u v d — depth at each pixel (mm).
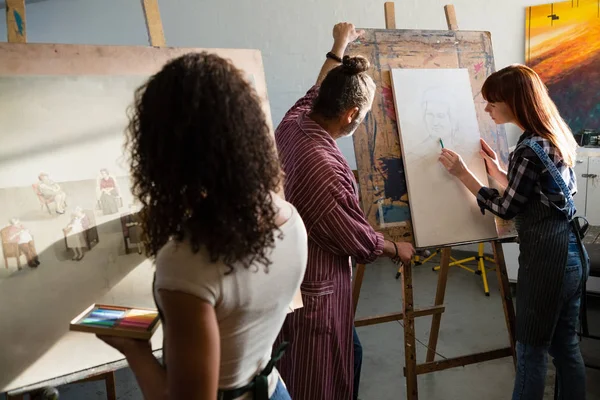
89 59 1276
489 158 2088
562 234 1748
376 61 2018
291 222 861
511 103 1747
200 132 672
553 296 1767
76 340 1241
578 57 3332
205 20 3842
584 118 3359
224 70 708
